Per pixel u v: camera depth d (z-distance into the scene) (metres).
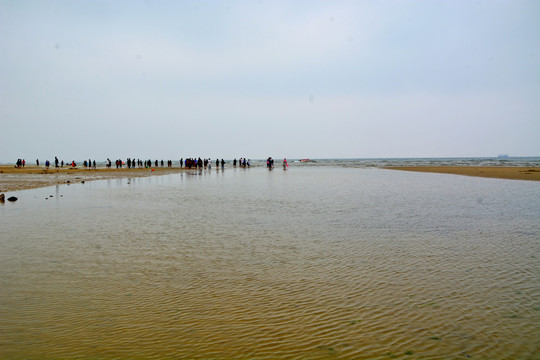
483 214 14.17
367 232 10.92
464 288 6.22
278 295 5.93
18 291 6.10
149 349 4.27
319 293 6.01
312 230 11.23
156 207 16.52
